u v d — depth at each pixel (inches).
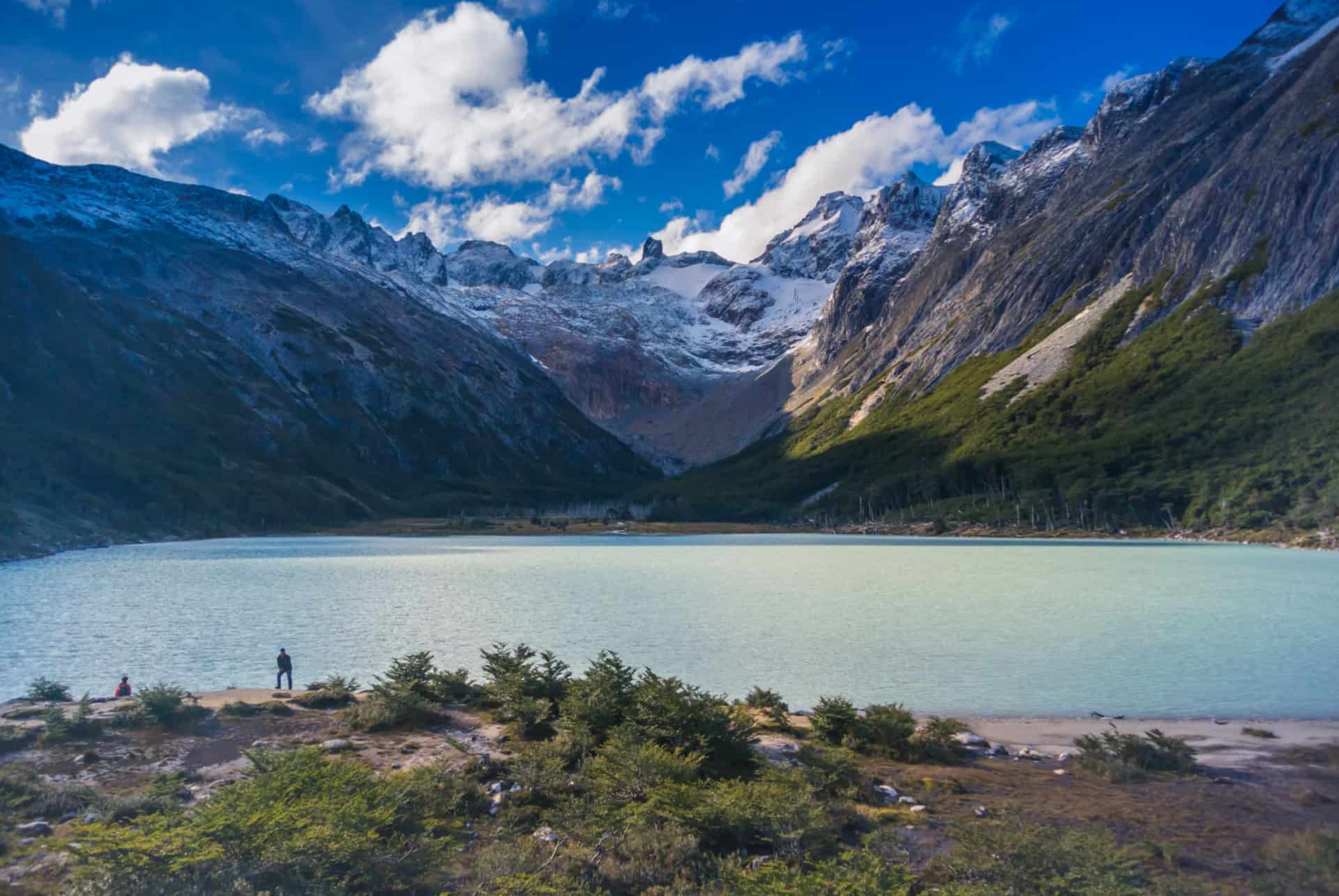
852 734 1184.2
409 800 776.3
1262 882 655.1
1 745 1043.9
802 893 607.2
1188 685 1715.1
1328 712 1472.7
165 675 1900.8
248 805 658.2
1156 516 7426.2
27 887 606.9
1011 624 2669.8
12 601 3415.4
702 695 1134.4
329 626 2694.4
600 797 855.1
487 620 2851.9
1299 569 4527.6
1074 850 686.5
